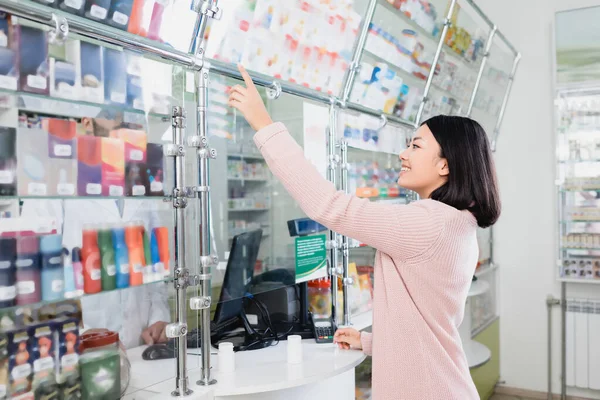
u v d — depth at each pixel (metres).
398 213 1.15
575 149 3.36
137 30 1.20
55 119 1.04
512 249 3.83
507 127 3.85
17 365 0.97
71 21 1.04
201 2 1.32
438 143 1.26
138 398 1.22
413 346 1.15
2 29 0.95
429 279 1.14
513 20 3.81
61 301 1.05
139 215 1.21
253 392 1.32
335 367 1.48
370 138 2.29
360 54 2.05
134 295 1.21
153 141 1.24
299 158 1.16
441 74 2.73
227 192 1.59
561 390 3.60
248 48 1.56
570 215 3.38
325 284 2.05
